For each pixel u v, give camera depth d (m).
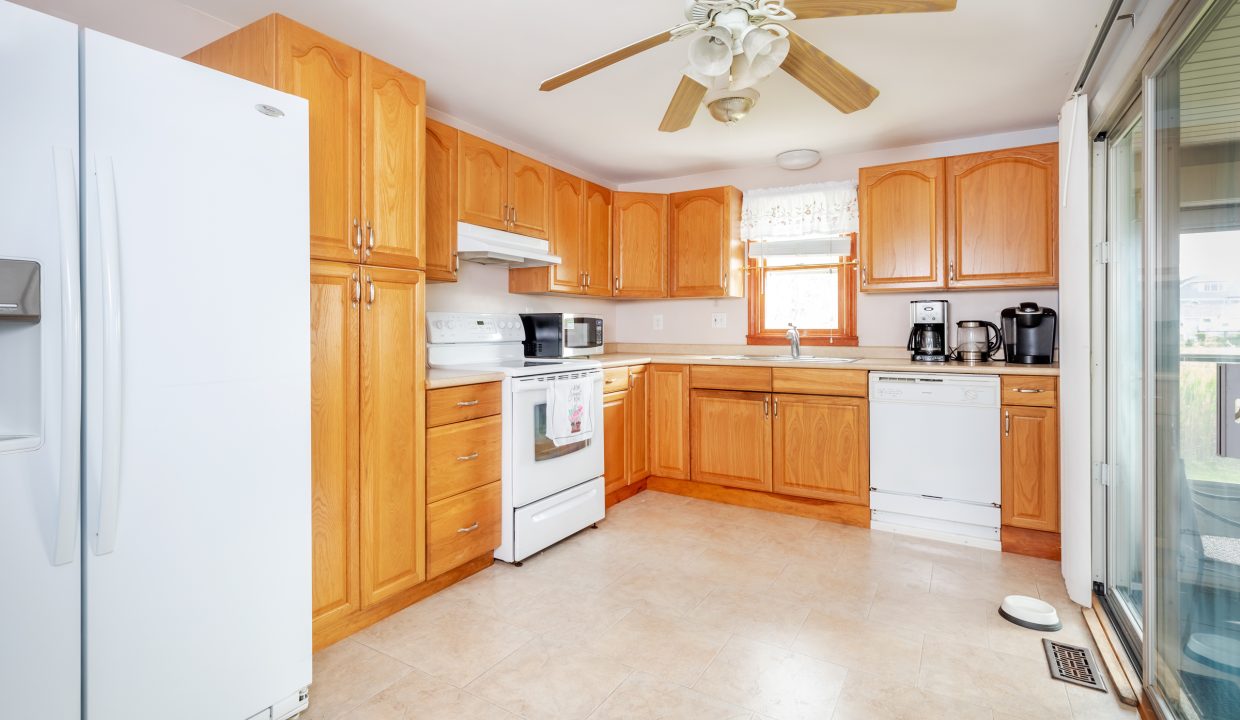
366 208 2.08
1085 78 2.14
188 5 2.08
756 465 3.57
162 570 1.35
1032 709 1.68
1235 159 1.13
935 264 3.28
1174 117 1.43
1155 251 1.54
